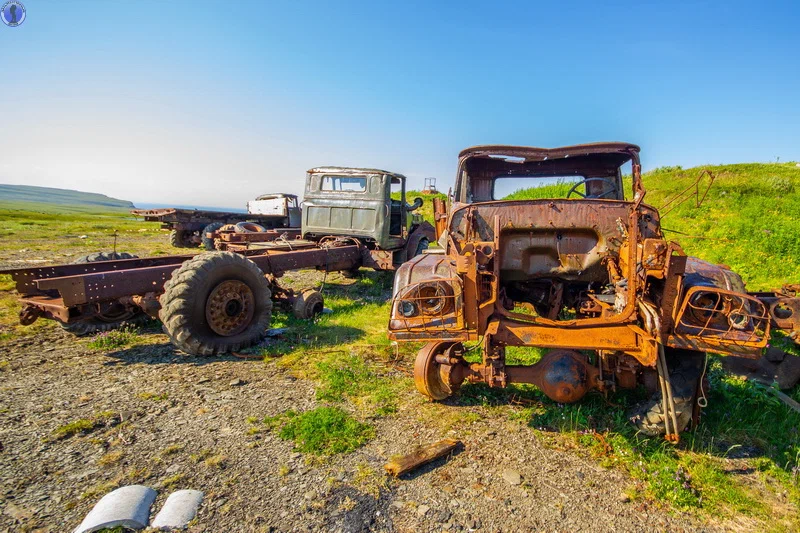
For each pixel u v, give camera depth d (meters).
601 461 2.78
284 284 9.04
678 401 2.85
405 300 3.09
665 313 2.69
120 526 2.10
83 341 5.07
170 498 2.31
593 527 2.21
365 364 4.46
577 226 3.40
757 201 13.07
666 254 2.69
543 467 2.72
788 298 4.10
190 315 4.47
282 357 4.66
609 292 3.39
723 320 2.80
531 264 3.59
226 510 2.27
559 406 3.45
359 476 2.59
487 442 3.01
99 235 19.83
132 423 3.16
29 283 4.55
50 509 2.22
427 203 19.20
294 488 2.47
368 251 8.70
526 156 4.17
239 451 2.83
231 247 7.17
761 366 4.04
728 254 9.27
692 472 2.66
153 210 14.70
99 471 2.56
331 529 2.16
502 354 3.06
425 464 2.72
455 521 2.24
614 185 4.46
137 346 4.95
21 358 4.43
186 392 3.73
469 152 4.28
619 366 2.95
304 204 9.50
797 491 2.51
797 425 3.22
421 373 3.39
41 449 2.77
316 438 2.94
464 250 2.96
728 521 2.28
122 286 4.46
